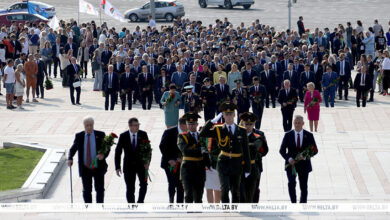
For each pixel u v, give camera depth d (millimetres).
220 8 138750
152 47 73312
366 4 142000
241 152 25859
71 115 54844
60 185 36719
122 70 63812
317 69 66125
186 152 26766
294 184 29969
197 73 60875
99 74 71500
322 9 135500
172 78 58312
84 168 28938
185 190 26844
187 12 132250
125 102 59250
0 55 77375
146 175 29094
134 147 28859
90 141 28844
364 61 65812
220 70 59406
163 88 58500
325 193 34531
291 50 72375
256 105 49062
